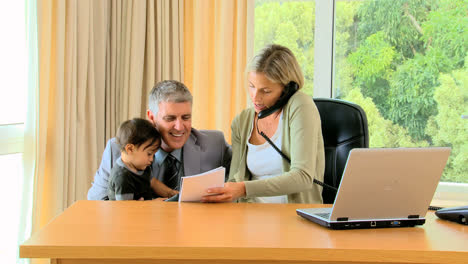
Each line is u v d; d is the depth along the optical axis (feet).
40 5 7.51
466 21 9.45
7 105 7.81
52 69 7.86
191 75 9.67
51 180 7.84
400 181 4.21
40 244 3.60
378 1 9.82
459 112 9.57
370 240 3.87
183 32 9.56
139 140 6.07
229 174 6.67
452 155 9.67
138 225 4.18
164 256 3.61
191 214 4.63
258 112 6.43
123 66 9.10
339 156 6.57
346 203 4.16
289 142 6.09
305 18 9.99
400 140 9.90
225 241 3.75
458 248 3.68
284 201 6.30
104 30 8.79
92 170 8.55
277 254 3.62
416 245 3.75
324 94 10.02
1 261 7.86
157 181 6.73
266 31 10.05
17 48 7.94
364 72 9.98
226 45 9.32
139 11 9.08
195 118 9.48
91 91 8.49
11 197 8.00
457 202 9.61
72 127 8.11
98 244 3.62
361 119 6.53
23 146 7.73
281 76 5.94
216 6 9.44
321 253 3.63
